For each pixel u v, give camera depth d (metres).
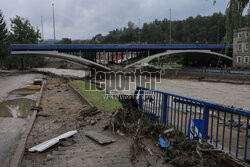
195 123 4.55
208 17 114.44
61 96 15.73
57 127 7.34
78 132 6.28
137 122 5.80
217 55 57.34
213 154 3.65
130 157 4.24
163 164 3.90
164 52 53.47
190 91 28.66
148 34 131.25
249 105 19.05
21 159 4.54
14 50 45.91
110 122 6.23
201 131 4.59
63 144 5.14
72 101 13.38
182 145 4.18
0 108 11.73
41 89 19.30
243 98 22.95
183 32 125.94
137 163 3.97
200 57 68.06
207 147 3.78
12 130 7.47
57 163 4.07
